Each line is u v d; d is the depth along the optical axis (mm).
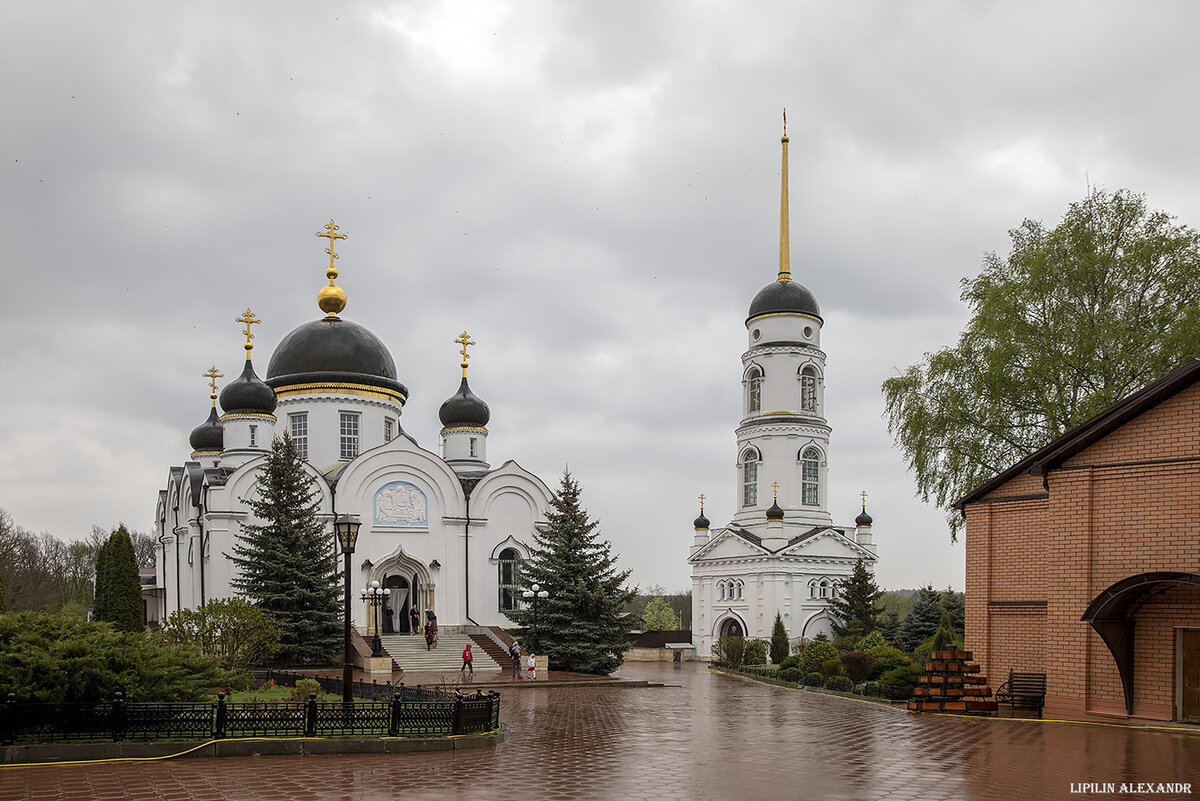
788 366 68562
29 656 16234
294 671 33875
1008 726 20766
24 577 84562
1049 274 31656
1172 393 19969
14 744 15156
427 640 44375
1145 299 30906
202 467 50781
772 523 65750
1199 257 29844
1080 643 21016
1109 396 29188
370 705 17844
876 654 35375
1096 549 20906
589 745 18406
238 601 30141
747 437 69438
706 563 70438
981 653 25203
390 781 13883
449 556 49688
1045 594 23781
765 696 32438
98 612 47281
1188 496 19547
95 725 15750
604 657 43219
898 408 35531
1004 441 32906
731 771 14945
